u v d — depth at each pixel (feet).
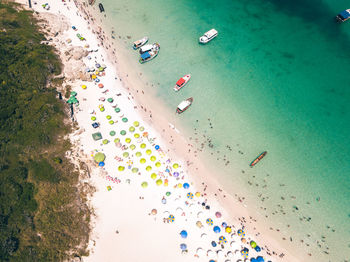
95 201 143.33
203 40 213.25
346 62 207.92
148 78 198.39
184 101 183.21
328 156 165.78
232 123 179.11
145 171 155.02
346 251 136.87
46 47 192.34
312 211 147.43
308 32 225.76
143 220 139.64
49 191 136.77
